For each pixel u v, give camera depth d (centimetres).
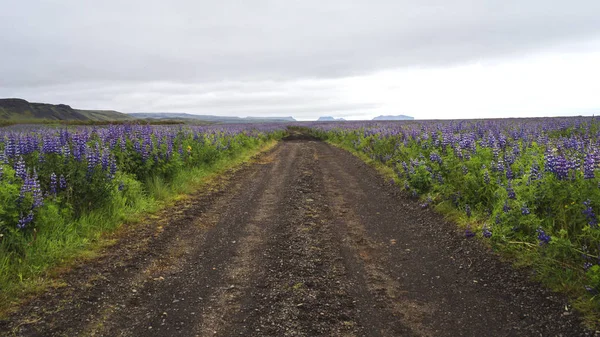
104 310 483
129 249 699
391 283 567
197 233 808
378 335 432
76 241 680
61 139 1033
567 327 418
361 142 2533
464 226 777
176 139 1612
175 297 522
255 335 430
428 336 429
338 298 519
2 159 802
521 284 523
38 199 660
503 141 1185
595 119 1930
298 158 2348
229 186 1352
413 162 1163
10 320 451
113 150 1127
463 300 505
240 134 2970
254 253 691
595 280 440
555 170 612
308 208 1024
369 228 845
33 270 571
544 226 588
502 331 429
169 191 1152
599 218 519
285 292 536
